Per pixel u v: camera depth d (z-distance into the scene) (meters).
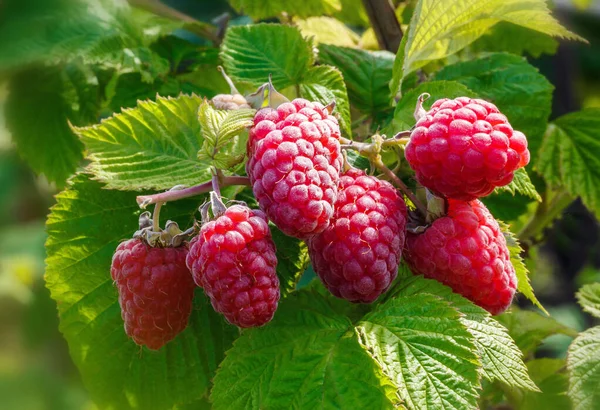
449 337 0.14
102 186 0.18
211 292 0.13
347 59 0.21
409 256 0.15
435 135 0.14
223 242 0.13
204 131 0.14
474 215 0.15
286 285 0.17
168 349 0.18
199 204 0.17
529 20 0.19
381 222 0.14
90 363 0.18
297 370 0.15
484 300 0.15
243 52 0.19
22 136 0.21
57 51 0.18
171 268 0.15
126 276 0.15
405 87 0.21
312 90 0.19
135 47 0.21
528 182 0.17
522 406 0.21
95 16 0.20
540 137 0.20
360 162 0.16
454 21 0.19
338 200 0.14
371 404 0.14
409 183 0.16
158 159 0.17
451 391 0.13
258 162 0.13
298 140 0.13
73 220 0.17
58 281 0.18
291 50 0.19
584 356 0.19
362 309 0.17
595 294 0.21
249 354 0.15
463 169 0.13
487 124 0.14
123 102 0.21
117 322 0.18
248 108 0.15
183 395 0.18
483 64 0.21
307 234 0.13
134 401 0.18
